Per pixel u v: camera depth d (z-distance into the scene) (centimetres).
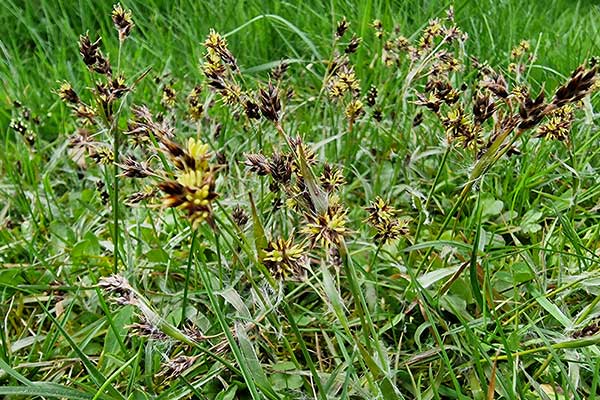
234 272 27
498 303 26
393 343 26
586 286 25
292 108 42
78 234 33
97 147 28
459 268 24
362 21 48
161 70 50
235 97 25
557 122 25
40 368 26
